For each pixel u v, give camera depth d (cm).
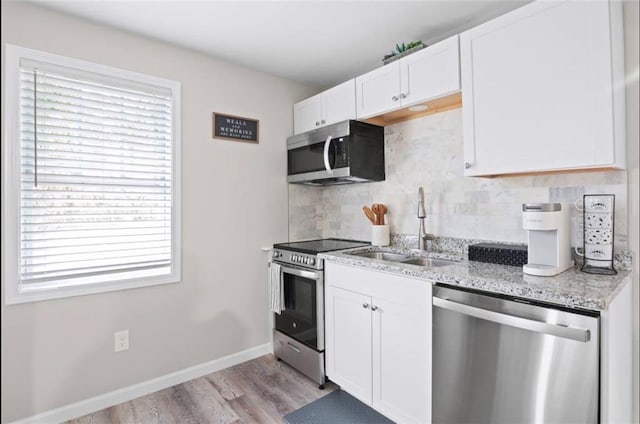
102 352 206
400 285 178
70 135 198
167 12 195
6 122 178
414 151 245
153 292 226
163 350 229
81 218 202
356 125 247
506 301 136
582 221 167
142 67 221
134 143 220
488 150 167
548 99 147
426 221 238
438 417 160
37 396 186
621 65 147
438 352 159
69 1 182
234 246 263
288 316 258
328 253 229
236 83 265
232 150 262
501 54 162
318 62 262
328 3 188
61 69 193
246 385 232
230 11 195
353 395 207
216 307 254
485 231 208
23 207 185
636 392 154
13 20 180
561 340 121
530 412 129
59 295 192
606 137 133
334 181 280
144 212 224
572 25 140
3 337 177
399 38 226
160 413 200
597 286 129
